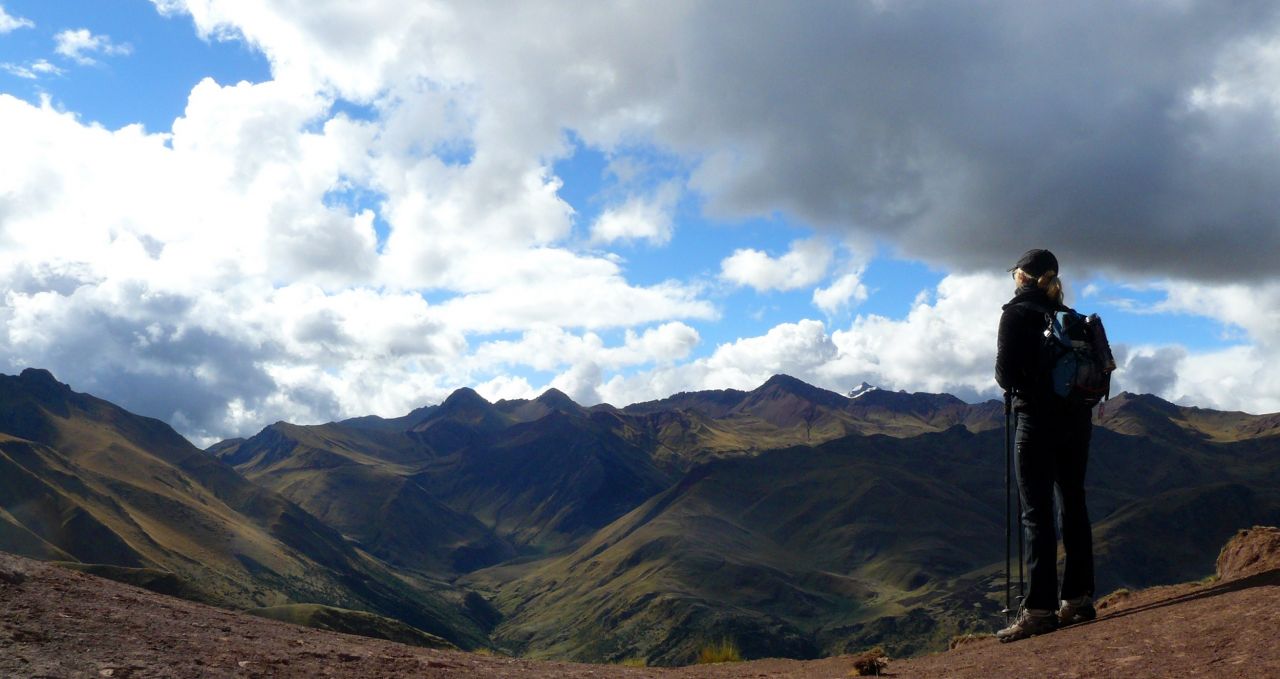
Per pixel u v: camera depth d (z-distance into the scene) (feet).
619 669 30.32
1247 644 19.10
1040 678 20.42
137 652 19.02
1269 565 31.14
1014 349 29.89
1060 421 29.86
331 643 24.62
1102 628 26.68
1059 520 31.73
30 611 21.03
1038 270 30.50
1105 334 30.07
